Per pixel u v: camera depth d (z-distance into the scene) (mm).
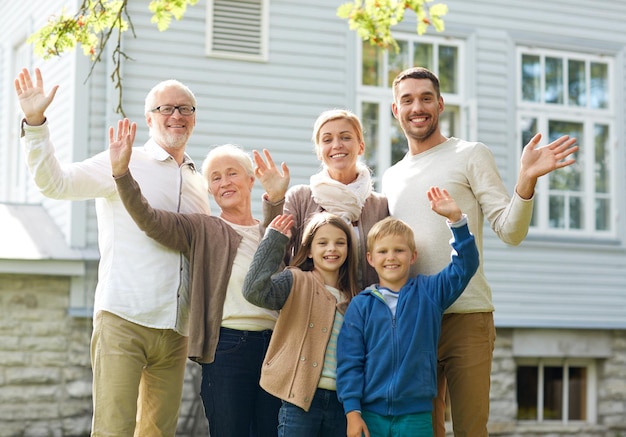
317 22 9781
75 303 8961
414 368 4059
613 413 10672
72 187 4238
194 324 4285
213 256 4375
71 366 8930
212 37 9383
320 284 4277
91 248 8984
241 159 4578
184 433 8883
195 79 9312
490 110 10406
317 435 4156
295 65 9672
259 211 9422
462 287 4066
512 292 10359
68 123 9148
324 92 9766
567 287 10602
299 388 4098
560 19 10727
